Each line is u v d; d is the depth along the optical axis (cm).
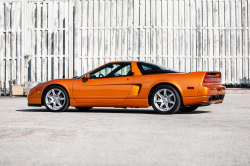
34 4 1558
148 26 1495
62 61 1530
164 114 721
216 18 1527
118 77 759
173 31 1508
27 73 1560
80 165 302
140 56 1498
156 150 363
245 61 1536
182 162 312
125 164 305
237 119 630
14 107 959
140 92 734
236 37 1536
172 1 1505
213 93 714
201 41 1522
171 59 1509
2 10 1575
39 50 1548
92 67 1518
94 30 1511
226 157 332
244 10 1529
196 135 454
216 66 1531
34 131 488
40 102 820
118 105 756
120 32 1505
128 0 1497
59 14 1527
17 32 1560
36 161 317
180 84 706
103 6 1506
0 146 385
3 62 1586
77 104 786
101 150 362
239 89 1532
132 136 446
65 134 461
